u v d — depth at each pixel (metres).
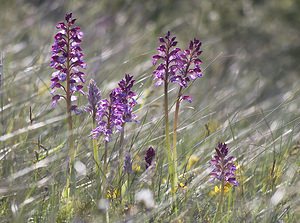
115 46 14.84
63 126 9.80
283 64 20.78
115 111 7.92
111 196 7.97
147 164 8.37
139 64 13.56
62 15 17.44
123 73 12.79
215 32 21.48
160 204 7.86
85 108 8.10
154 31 17.84
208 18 21.58
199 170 8.96
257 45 21.89
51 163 8.48
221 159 7.89
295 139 9.95
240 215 7.93
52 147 9.12
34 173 8.19
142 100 10.63
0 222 7.52
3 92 10.10
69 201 7.76
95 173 8.28
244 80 15.09
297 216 8.09
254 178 8.91
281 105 10.98
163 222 7.62
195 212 8.05
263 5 23.42
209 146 9.58
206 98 12.38
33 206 7.76
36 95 10.48
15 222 7.16
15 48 14.41
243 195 8.30
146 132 9.61
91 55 13.84
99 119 8.02
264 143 9.66
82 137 8.92
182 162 9.04
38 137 9.00
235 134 10.25
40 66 11.82
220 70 15.76
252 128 10.04
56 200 7.81
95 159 8.09
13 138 9.15
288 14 23.39
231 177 7.91
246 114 11.62
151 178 8.28
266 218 7.78
